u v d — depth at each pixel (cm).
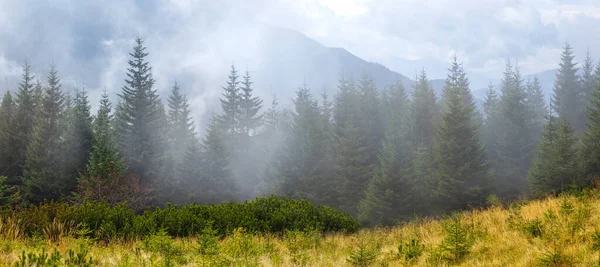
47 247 729
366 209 2473
